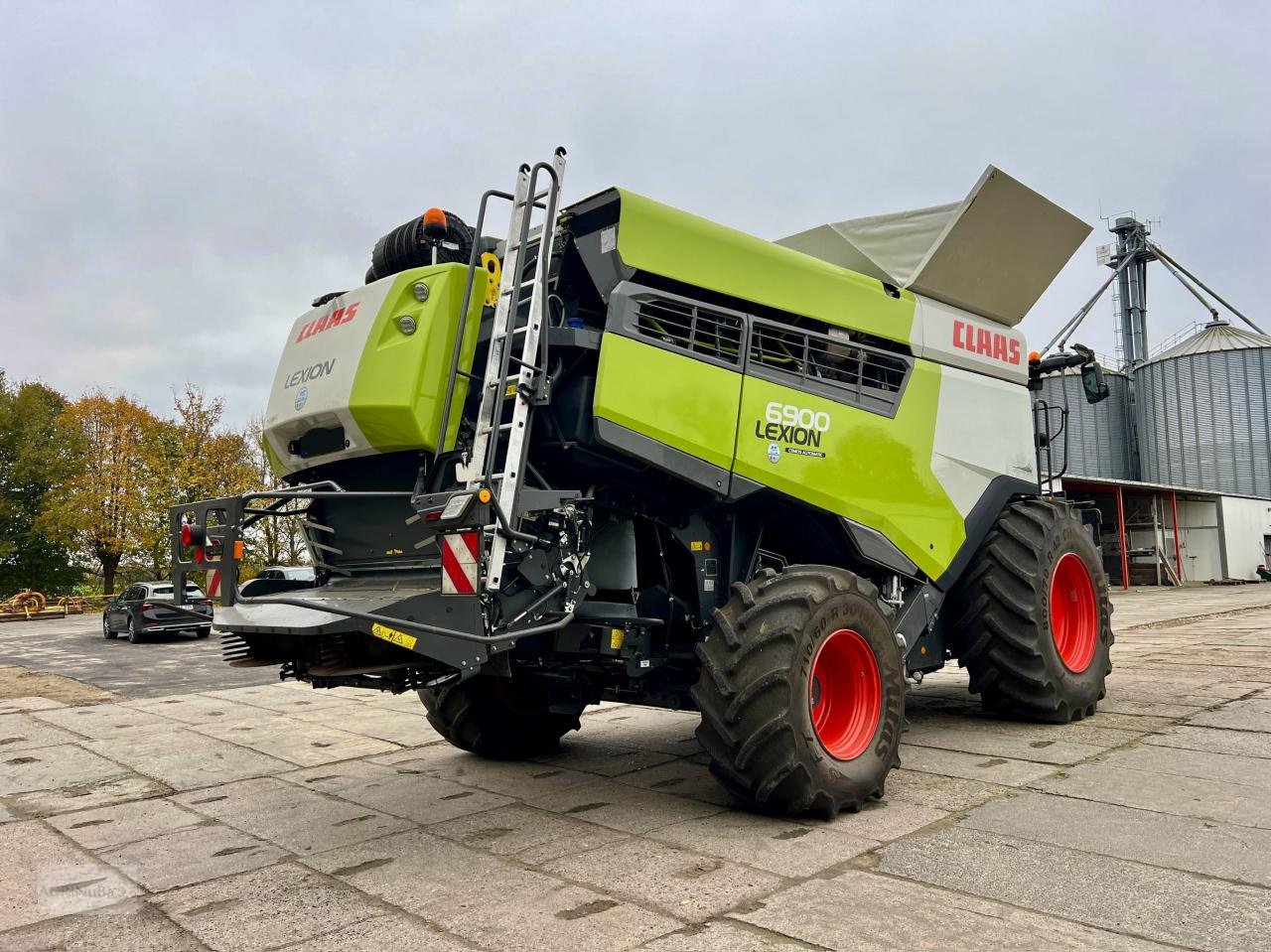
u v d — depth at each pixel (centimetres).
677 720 695
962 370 571
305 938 280
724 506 441
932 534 520
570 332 378
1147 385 3625
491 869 339
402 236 427
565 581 379
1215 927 260
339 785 504
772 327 446
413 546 396
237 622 369
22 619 3331
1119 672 797
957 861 324
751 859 336
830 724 416
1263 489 3362
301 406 414
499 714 544
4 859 387
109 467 3869
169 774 557
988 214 546
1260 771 438
